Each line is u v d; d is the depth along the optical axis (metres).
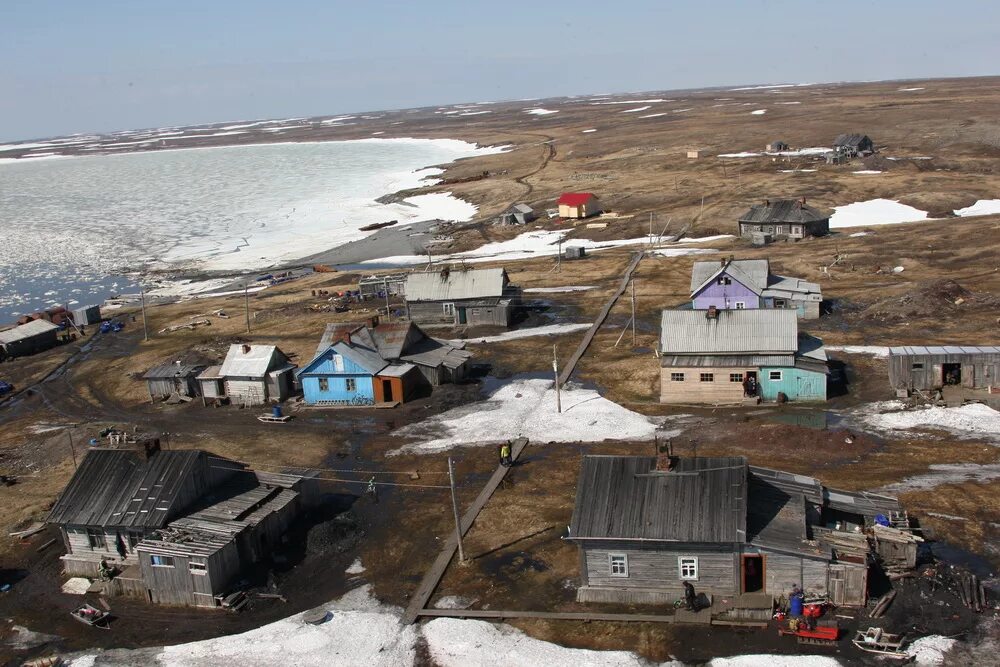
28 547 46.19
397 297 98.75
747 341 60.06
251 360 68.50
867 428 53.12
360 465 53.91
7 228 185.62
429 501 47.78
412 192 192.62
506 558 40.97
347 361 65.00
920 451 48.94
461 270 87.75
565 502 46.03
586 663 32.59
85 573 43.03
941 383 57.56
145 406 69.88
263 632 36.41
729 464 37.56
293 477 46.81
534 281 103.06
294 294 105.75
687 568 35.69
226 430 62.28
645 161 197.38
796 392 58.88
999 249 94.38
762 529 35.72
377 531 44.88
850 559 34.41
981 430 50.88
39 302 119.62
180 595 39.47
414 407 63.78
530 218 144.38
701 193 148.38
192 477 43.84
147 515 41.69
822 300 79.19
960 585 35.06
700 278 81.94
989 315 73.25
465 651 34.06
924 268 92.06
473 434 57.19
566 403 61.47
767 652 32.16
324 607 38.16
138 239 164.00
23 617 39.44
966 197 127.38
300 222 172.12
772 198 137.62
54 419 68.69
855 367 64.00
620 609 35.97
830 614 34.03
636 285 95.62
